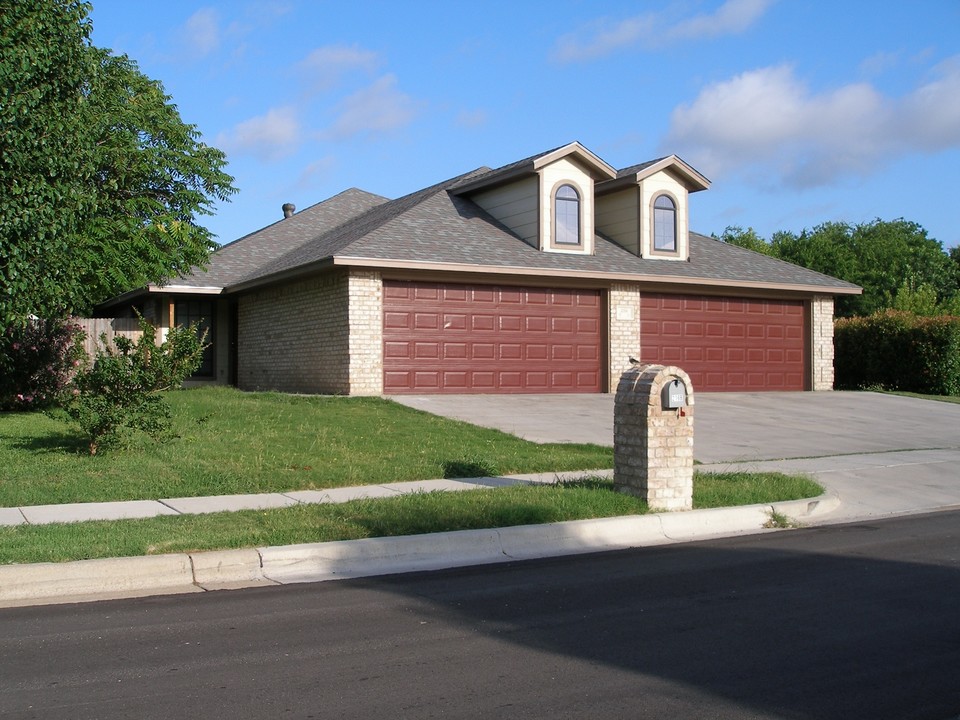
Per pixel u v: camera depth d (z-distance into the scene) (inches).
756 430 721.6
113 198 803.4
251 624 249.9
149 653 223.3
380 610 265.4
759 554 347.3
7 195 485.7
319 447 532.4
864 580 302.4
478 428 634.8
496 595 283.6
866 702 190.2
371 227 932.6
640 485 408.2
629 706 187.8
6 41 478.6
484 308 844.0
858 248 2469.2
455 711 184.7
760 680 203.8
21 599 277.4
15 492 405.7
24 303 510.6
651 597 280.1
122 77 883.4
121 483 431.5
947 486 517.3
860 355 1170.6
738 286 966.4
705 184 993.5
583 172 919.7
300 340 871.1
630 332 916.0
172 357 507.8
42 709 185.0
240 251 1066.7
